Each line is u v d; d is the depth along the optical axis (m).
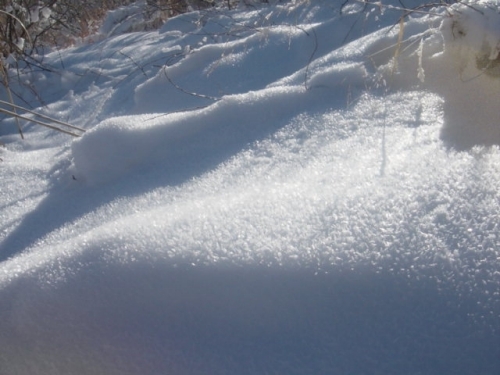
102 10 5.24
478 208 1.27
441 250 1.19
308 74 2.25
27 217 1.98
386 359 1.09
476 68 1.91
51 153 2.62
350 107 1.93
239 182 1.68
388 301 1.14
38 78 3.84
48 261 1.39
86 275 1.33
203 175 1.80
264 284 1.21
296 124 1.93
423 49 2.10
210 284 1.24
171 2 4.85
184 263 1.28
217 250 1.28
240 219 1.36
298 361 1.12
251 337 1.18
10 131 3.23
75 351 1.26
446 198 1.31
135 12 4.90
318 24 2.84
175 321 1.23
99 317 1.27
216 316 1.21
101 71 3.70
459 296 1.12
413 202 1.32
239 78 2.74
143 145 2.05
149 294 1.27
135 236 1.38
